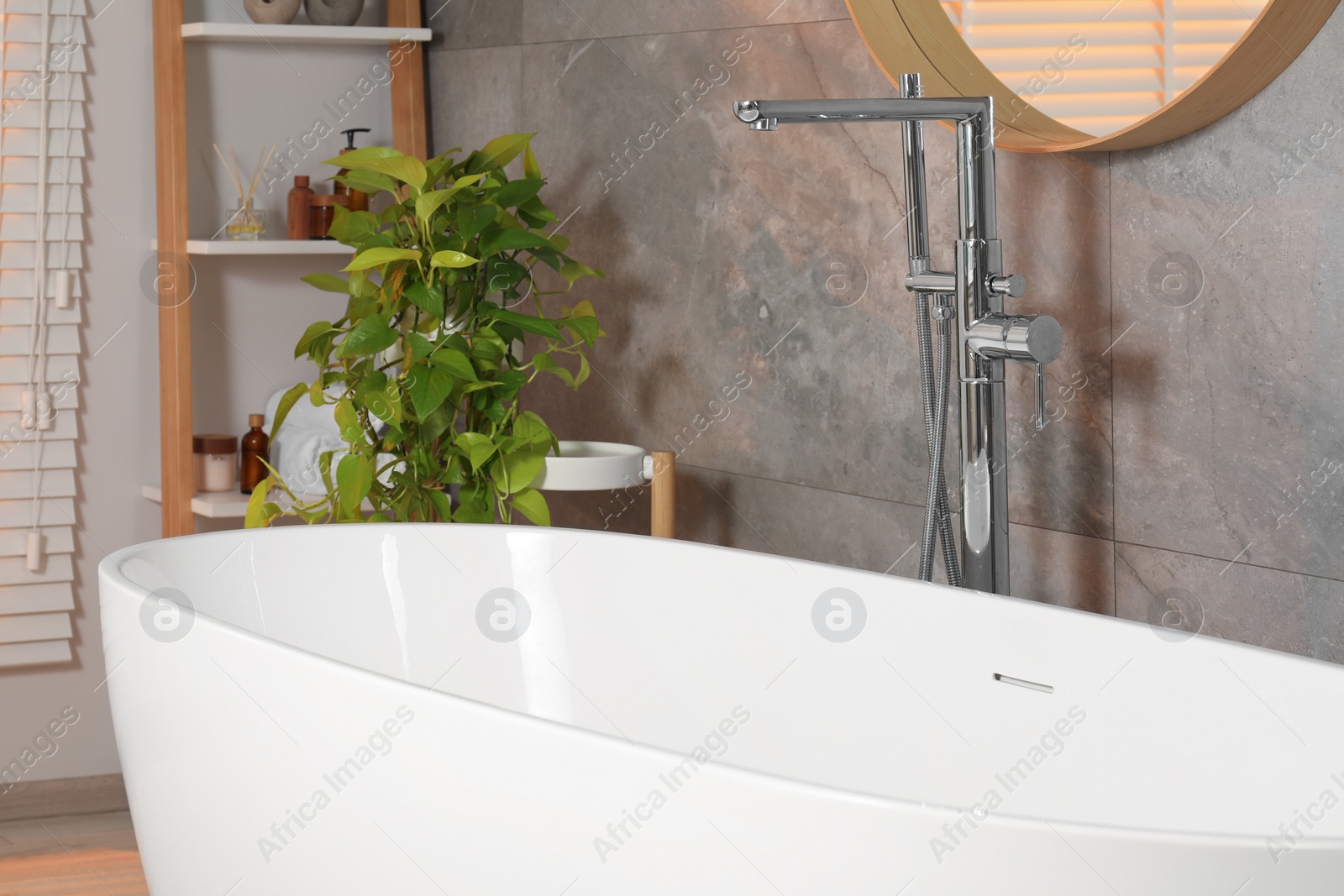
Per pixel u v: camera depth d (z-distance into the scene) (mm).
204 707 1407
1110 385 1636
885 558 1975
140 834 1595
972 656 1560
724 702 1826
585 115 2539
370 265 2145
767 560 1797
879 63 1774
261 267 2996
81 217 2758
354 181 2361
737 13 2162
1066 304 1683
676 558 1899
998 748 1527
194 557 1873
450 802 1210
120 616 1543
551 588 2020
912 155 1580
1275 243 1432
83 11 2723
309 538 2016
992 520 1576
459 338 2260
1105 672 1434
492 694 2035
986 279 1541
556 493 2732
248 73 2941
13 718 2779
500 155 2391
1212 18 1405
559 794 1139
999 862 949
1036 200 1712
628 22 2402
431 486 2322
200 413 2953
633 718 1921
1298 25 1352
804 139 2051
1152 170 1558
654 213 2391
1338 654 1401
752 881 1050
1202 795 1337
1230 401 1494
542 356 2275
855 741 1675
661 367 2408
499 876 1196
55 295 2729
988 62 1673
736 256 2211
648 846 1097
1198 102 1429
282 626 1965
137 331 2842
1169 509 1575
